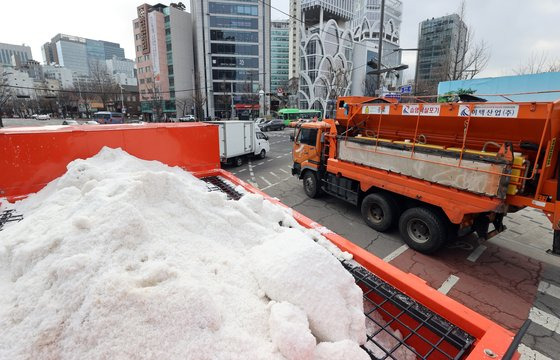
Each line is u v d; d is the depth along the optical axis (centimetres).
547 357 319
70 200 208
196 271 137
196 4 5434
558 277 466
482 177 437
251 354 104
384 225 615
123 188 179
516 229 644
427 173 515
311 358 107
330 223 678
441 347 144
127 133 319
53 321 102
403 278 171
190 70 5769
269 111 5791
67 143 287
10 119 5909
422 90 1788
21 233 160
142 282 116
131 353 96
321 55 6844
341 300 132
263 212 238
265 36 5872
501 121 441
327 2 6988
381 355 141
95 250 128
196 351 100
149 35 5419
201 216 186
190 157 366
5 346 99
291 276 132
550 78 848
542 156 414
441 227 506
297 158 926
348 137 678
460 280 460
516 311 390
